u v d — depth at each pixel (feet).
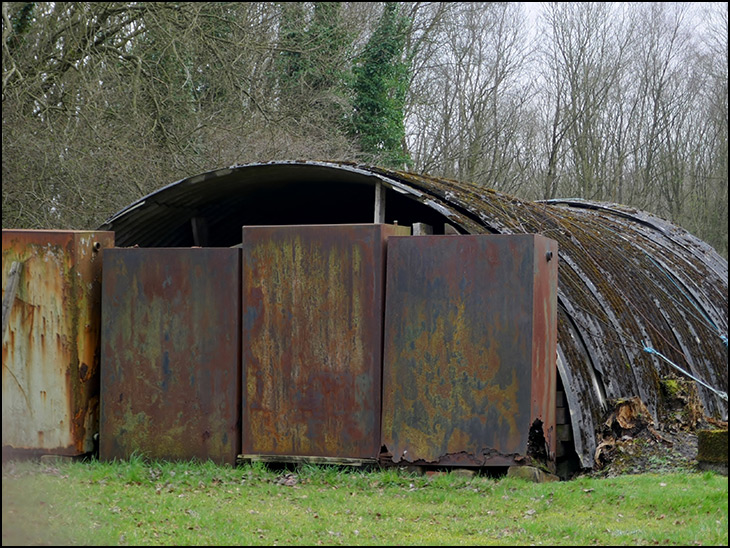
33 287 33.68
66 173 58.65
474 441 29.81
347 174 39.14
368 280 31.09
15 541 19.27
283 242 31.96
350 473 30.37
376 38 89.66
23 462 31.94
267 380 31.89
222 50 62.23
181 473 30.58
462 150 109.09
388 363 30.76
